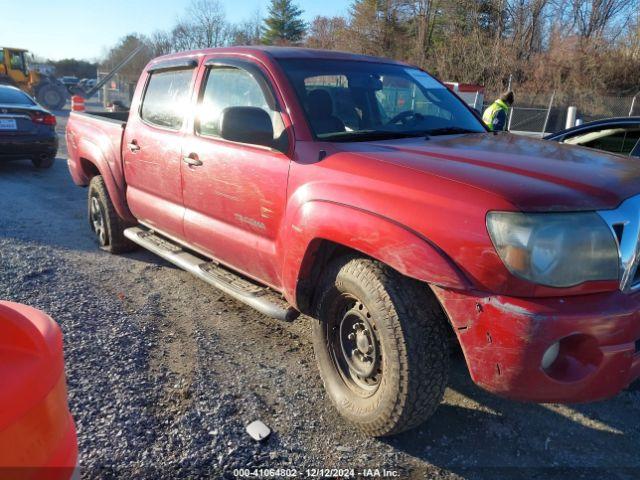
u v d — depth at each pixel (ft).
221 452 8.75
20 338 4.56
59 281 15.74
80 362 11.21
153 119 14.96
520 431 9.54
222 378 10.86
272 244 10.85
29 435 4.39
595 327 7.29
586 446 9.19
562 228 7.26
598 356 7.43
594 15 108.06
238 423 9.48
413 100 12.87
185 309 14.16
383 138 11.01
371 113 11.90
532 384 7.38
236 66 12.30
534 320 7.12
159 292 15.24
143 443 8.89
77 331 12.56
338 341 9.82
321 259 9.92
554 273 7.22
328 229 9.02
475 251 7.43
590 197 7.64
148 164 14.82
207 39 153.17
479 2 110.73
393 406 8.45
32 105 34.45
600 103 82.17
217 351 11.94
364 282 8.64
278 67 11.46
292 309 10.69
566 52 101.45
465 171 8.27
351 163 9.23
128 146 15.89
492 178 7.95
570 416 10.01
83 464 8.39
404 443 9.14
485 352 7.51
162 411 9.73
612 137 18.20
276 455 8.75
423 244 7.79
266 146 10.56
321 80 11.66
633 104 78.95
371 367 9.02
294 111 10.63
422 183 8.17
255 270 11.65
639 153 17.26
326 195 9.21
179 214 13.79
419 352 8.20
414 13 126.62
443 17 118.93
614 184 8.08
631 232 7.73
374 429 8.93
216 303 14.58
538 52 107.76
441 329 8.37
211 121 12.63
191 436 9.09
